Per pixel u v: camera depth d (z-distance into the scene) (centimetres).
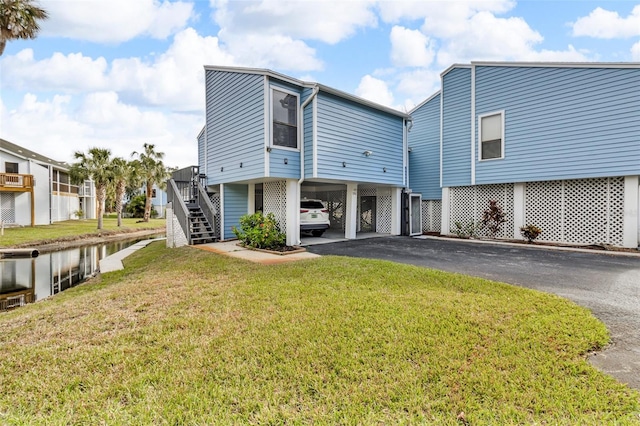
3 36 1194
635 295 494
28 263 1177
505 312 407
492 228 1240
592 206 1030
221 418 234
